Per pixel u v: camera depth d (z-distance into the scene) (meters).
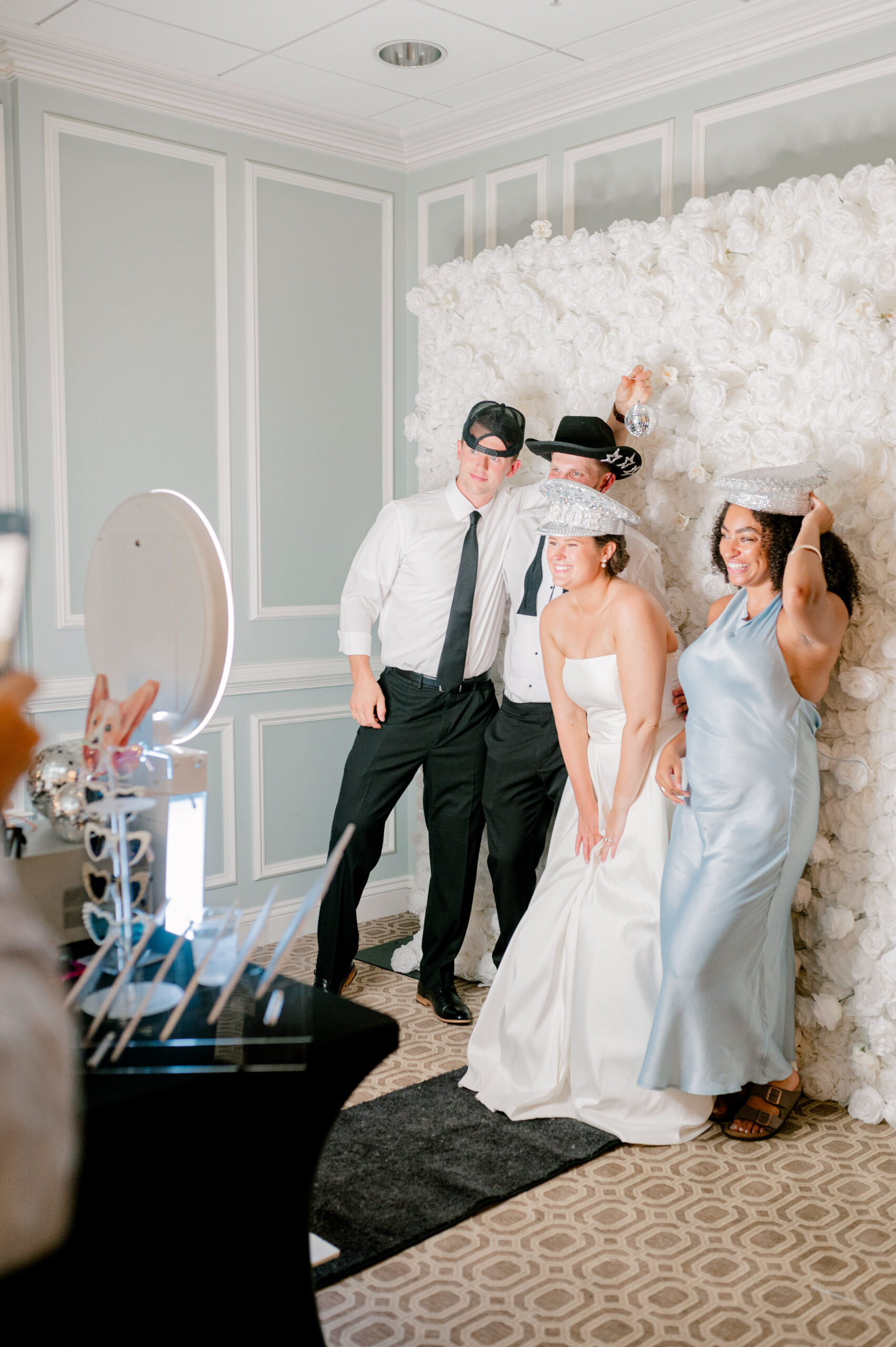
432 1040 3.30
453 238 4.23
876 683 2.75
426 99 3.89
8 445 3.43
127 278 3.65
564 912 2.89
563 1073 2.82
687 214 3.07
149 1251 1.27
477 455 3.33
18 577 0.92
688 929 2.62
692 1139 2.72
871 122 3.04
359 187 4.23
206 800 1.68
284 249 4.04
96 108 3.54
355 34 3.36
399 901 4.57
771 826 2.59
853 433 2.82
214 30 3.33
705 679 2.66
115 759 1.63
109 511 3.67
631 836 2.82
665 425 3.18
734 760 2.61
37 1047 0.78
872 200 2.76
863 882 2.87
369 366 4.34
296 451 4.14
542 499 3.44
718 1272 2.17
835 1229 2.32
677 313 3.12
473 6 3.17
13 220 3.41
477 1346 1.94
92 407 3.61
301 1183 1.40
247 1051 1.34
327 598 4.28
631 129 3.61
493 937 3.80
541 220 3.88
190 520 1.68
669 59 3.42
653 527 3.24
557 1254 2.22
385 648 3.58
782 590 2.58
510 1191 2.44
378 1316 2.03
